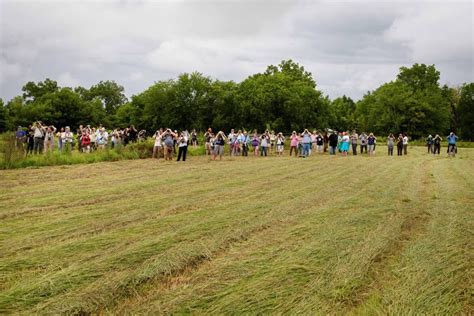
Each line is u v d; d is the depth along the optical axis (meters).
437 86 80.25
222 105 75.00
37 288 4.27
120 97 126.62
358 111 96.25
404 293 4.21
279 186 12.16
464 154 32.81
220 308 3.88
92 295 4.12
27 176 14.38
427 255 5.39
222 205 8.99
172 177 14.22
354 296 4.20
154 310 3.87
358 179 14.08
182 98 79.44
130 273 4.72
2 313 3.77
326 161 22.38
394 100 72.25
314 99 67.06
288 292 4.22
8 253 5.50
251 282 4.49
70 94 83.56
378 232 6.57
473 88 80.94
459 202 9.56
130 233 6.55
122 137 29.19
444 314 3.80
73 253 5.50
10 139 19.34
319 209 8.55
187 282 4.58
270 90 65.75
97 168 17.50
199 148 28.31
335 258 5.25
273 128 63.38
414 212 8.29
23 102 85.06
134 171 16.31
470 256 5.38
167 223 7.27
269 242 6.10
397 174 15.87
